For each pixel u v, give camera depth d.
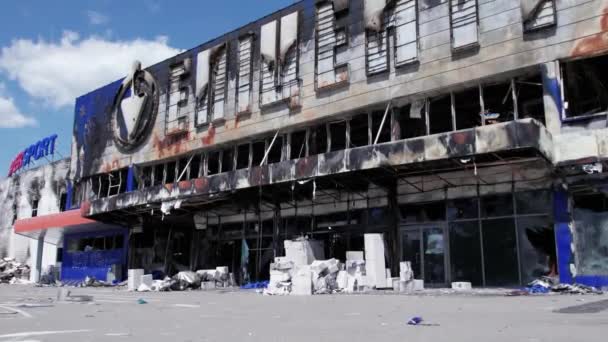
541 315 8.17
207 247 30.58
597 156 16.78
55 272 41.12
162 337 6.04
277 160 29.23
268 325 7.32
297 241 22.34
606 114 16.92
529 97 20.81
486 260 19.67
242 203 27.50
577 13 17.70
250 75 27.80
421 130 24.23
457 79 20.09
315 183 21.86
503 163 19.20
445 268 20.69
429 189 21.64
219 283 26.09
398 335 5.94
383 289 19.42
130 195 28.67
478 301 12.10
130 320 8.38
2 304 13.16
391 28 22.44
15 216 48.56
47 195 44.94
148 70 34.19
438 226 21.19
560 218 17.81
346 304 11.91
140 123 34.03
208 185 24.92
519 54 18.70
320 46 24.81
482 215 20.06
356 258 20.27
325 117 24.11
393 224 22.30
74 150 39.34
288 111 25.64
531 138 16.02
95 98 38.47
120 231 35.69
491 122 22.19
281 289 18.67
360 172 20.47
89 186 37.81
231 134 28.08
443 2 20.97
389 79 22.09
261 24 27.92
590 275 16.92
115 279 34.59
